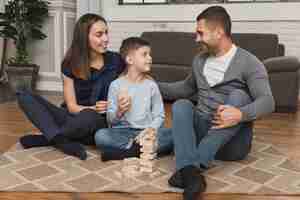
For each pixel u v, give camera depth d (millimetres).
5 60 4109
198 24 1574
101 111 1796
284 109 2969
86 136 1847
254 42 3289
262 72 1553
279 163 1686
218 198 1309
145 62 1732
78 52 1844
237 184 1427
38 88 4105
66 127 1764
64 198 1289
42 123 1783
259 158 1757
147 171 1525
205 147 1445
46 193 1326
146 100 1764
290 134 2268
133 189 1364
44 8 3762
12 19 3717
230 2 3686
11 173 1498
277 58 2918
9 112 2787
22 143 1857
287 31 3512
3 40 4098
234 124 1436
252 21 3586
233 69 1572
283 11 3477
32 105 1797
